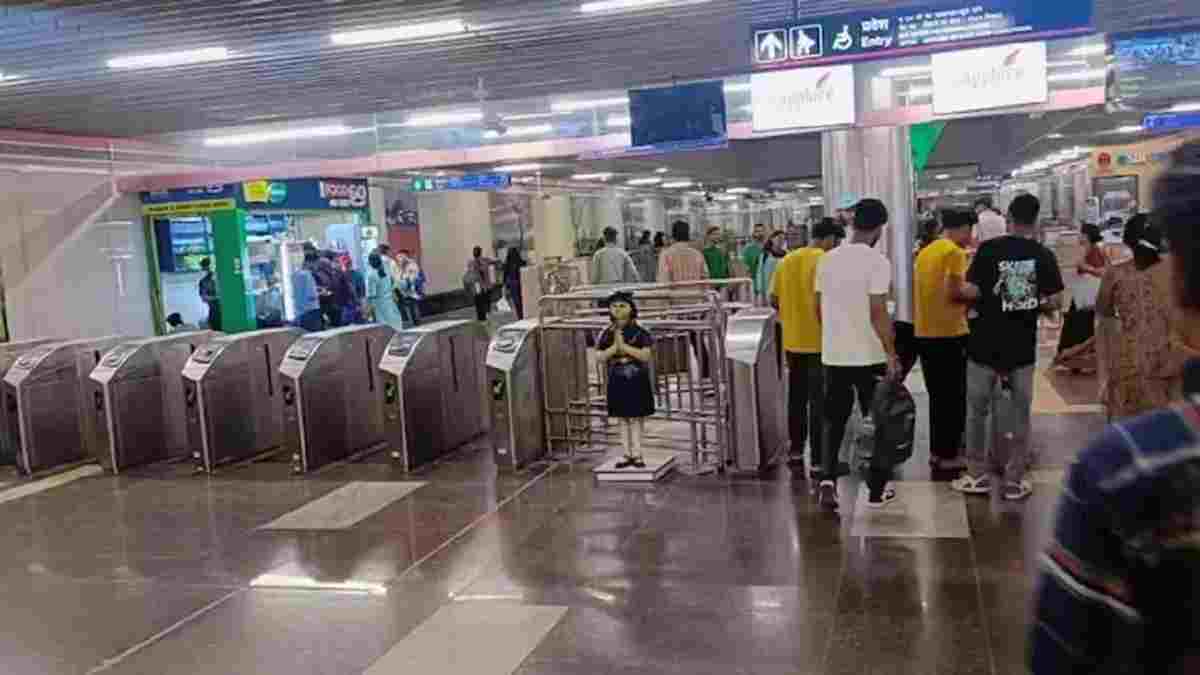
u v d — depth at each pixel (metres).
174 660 4.45
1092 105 10.47
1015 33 7.46
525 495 6.97
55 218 14.04
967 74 9.61
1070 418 8.29
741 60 11.32
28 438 8.53
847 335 5.95
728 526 5.92
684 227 10.44
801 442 7.22
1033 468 6.73
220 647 4.56
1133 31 10.17
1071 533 1.09
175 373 9.02
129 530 6.64
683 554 5.46
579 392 8.59
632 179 27.89
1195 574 1.01
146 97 11.73
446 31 9.06
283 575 5.53
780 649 4.18
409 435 7.95
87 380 8.89
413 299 19.11
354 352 8.73
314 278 15.56
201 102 12.38
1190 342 1.09
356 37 9.12
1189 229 1.08
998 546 5.26
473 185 19.48
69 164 14.35
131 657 4.50
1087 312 10.38
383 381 7.97
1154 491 1.02
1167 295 1.13
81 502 7.52
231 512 6.97
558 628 4.54
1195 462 1.01
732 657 4.13
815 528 5.76
